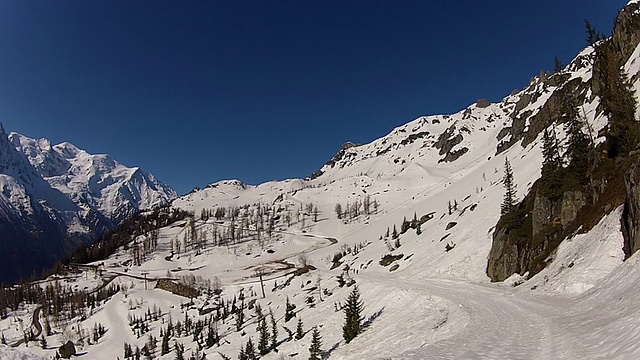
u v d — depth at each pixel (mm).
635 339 15805
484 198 122750
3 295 182250
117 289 184875
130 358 115125
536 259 58562
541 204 64688
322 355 50094
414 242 132625
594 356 17000
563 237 55594
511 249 66188
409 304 54500
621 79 59875
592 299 30641
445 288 61406
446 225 126188
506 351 22656
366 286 74938
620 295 26312
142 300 161375
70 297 179375
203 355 79750
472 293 53469
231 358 74562
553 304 36062
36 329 152250
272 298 110938
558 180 64000
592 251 43031
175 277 191875
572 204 58406
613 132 56625
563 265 47156
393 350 38031
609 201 49375
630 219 38625
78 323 153375
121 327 143625
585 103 131500
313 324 68875
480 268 76250
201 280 181375
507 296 47312
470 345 25297
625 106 56812
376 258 141000
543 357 20250
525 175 116688
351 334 51844
